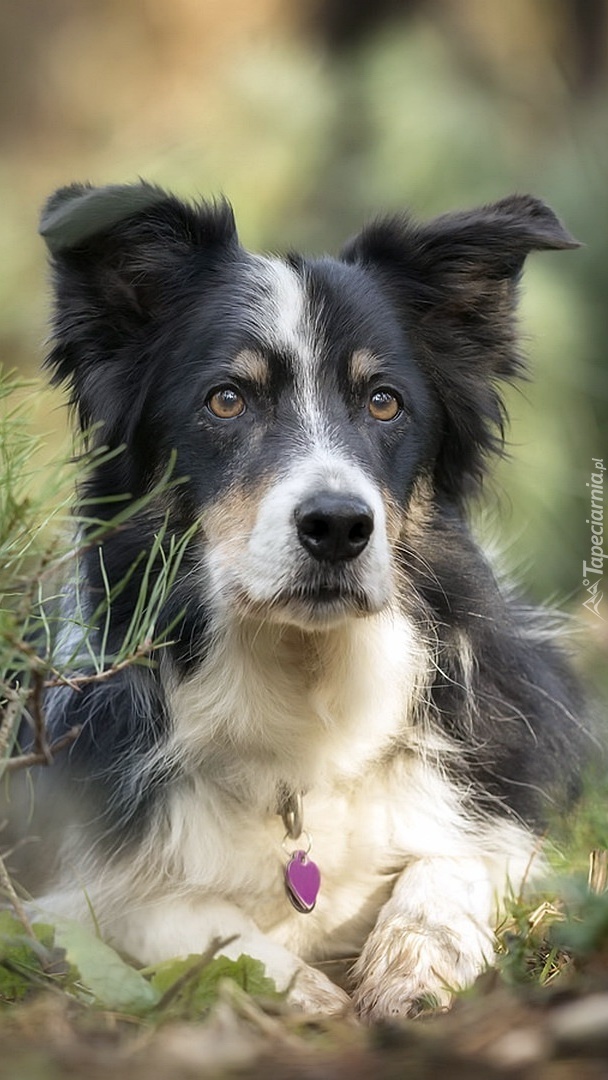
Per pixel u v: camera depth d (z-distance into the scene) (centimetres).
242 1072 455
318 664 780
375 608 728
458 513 866
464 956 680
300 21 2698
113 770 784
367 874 791
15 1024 528
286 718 780
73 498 746
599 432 1656
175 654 782
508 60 2412
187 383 790
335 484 714
